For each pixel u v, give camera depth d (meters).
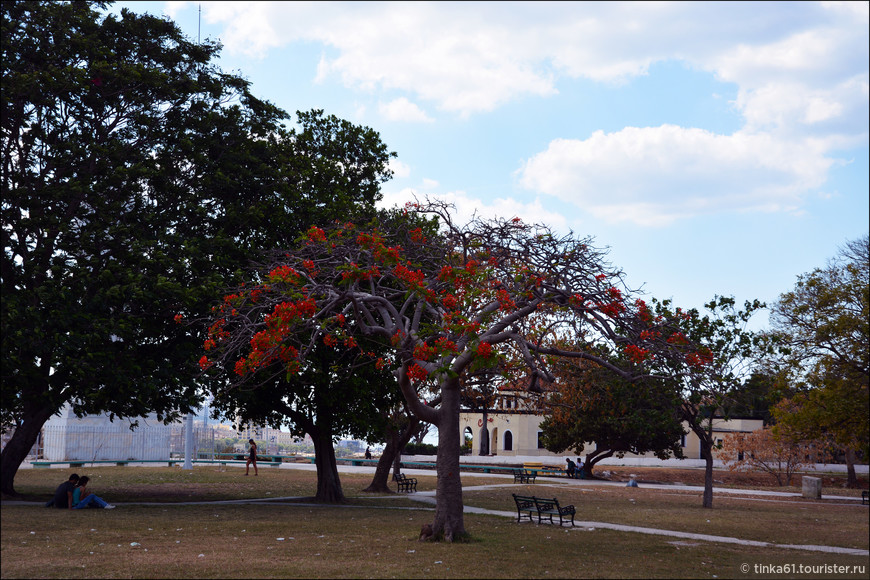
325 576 11.84
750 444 55.97
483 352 14.30
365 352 25.41
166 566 12.48
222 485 31.64
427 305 18.19
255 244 25.31
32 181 22.89
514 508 26.22
